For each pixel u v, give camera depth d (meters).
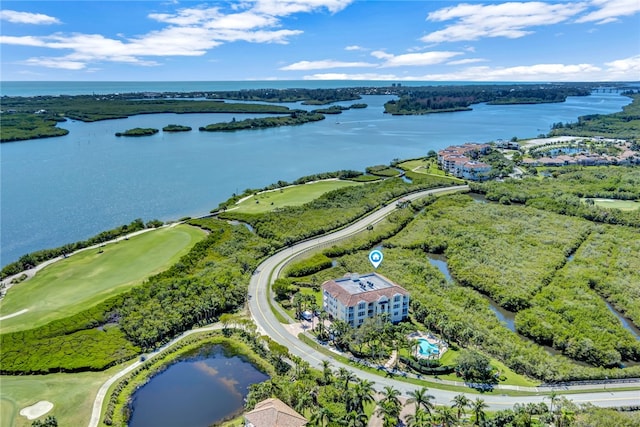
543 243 192.75
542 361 116.81
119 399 105.62
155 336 126.44
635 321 136.75
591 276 159.88
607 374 111.31
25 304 146.38
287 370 115.44
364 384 96.38
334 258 187.50
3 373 113.25
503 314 146.50
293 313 144.88
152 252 187.00
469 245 189.25
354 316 134.00
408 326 129.25
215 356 123.62
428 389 107.94
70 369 114.50
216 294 147.75
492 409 100.00
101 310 139.25
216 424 98.25
